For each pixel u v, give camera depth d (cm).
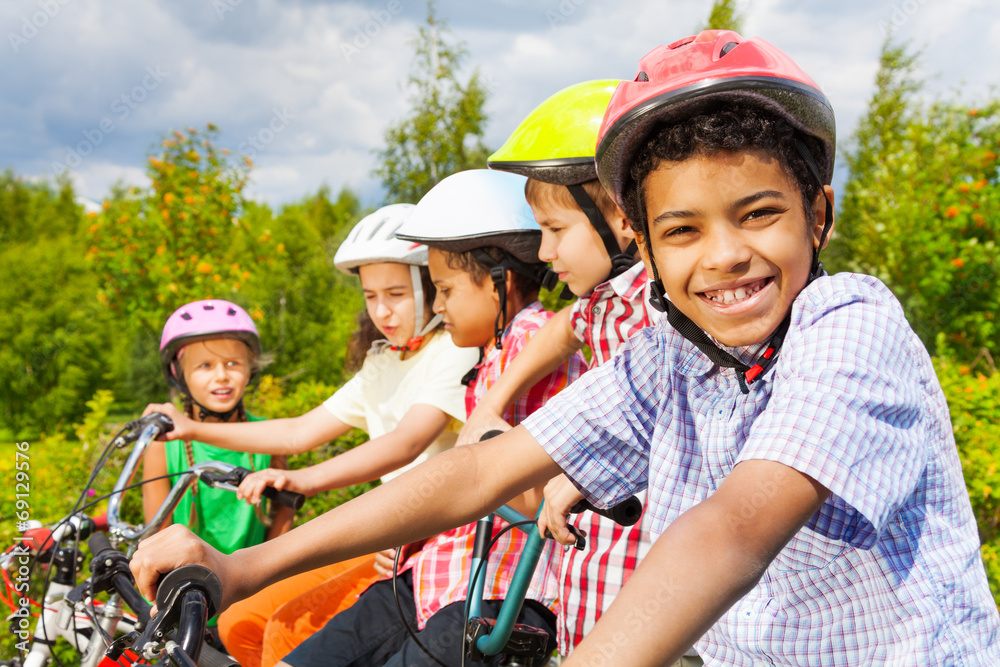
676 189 92
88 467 368
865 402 85
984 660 100
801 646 103
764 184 90
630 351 126
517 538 191
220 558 97
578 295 196
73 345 1043
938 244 623
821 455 81
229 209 789
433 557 194
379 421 263
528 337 211
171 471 268
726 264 90
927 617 97
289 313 923
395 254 240
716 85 90
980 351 596
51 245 1302
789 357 93
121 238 776
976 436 342
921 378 101
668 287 98
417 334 248
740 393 108
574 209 191
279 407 454
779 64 93
